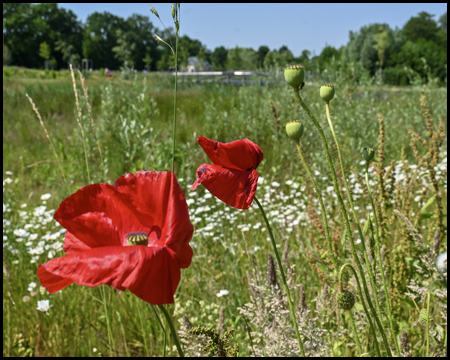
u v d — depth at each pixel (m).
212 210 4.68
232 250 3.03
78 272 0.82
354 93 7.57
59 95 12.84
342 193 2.40
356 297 2.02
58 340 2.88
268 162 6.22
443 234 2.31
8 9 80.06
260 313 1.79
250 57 41.91
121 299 3.09
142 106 6.26
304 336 1.84
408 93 9.39
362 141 5.97
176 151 5.43
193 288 3.12
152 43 92.50
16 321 3.03
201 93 13.64
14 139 8.70
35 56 81.38
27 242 3.82
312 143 4.75
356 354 2.12
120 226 0.96
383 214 2.29
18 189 5.79
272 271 1.76
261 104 8.55
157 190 0.94
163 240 0.92
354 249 1.23
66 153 7.05
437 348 1.79
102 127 6.87
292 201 4.93
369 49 49.22
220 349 1.39
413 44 50.66
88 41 82.06
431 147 2.41
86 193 0.95
